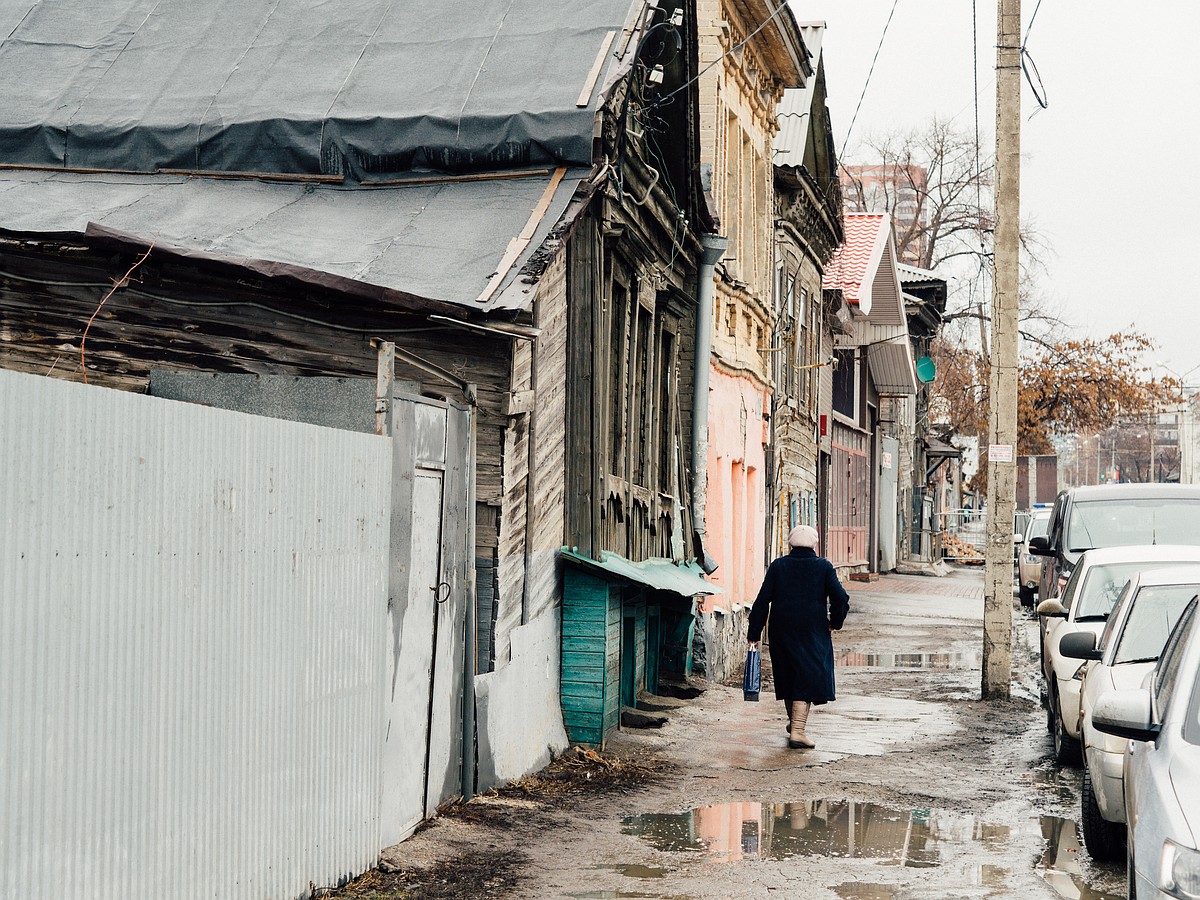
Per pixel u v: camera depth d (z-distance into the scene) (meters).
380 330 9.92
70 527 4.80
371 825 7.43
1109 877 7.72
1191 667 6.16
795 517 25.98
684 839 8.59
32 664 4.59
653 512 14.69
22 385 4.54
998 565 15.53
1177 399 59.56
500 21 13.02
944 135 55.97
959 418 63.22
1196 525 16.84
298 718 6.57
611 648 11.86
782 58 21.41
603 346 12.04
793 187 23.89
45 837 4.66
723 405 18.70
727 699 15.34
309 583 6.69
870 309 33.22
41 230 9.48
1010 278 15.87
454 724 8.84
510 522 10.00
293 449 6.53
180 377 7.94
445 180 11.69
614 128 11.88
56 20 13.78
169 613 5.44
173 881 5.46
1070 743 11.22
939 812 9.55
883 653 20.56
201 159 12.21
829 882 7.54
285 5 13.71
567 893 7.21
